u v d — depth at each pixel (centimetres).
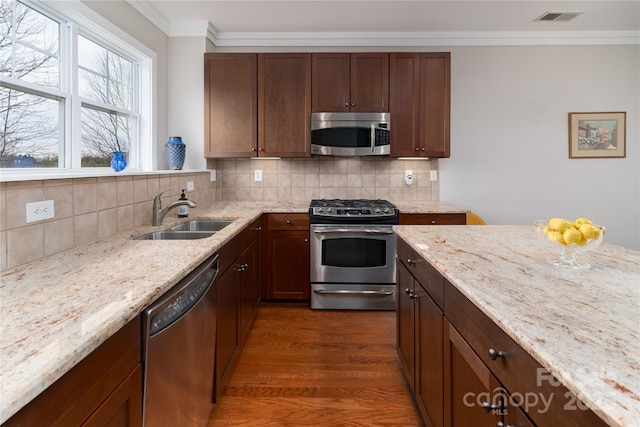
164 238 205
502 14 309
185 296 122
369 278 304
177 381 115
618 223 361
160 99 310
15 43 172
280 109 321
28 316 79
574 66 352
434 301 138
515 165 360
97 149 238
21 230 126
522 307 85
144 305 91
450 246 152
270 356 228
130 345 88
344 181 361
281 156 323
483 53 353
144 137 290
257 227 287
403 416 172
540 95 355
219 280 170
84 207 161
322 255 303
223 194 362
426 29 341
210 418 170
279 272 312
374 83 319
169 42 324
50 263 127
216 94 321
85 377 70
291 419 170
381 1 285
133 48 259
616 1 288
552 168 359
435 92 320
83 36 224
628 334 70
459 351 112
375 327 272
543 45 352
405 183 360
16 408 52
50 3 185
